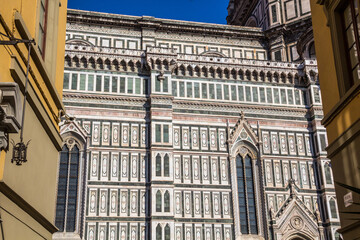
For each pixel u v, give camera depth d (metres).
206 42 61.69
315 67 54.16
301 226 48.22
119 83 50.16
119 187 46.09
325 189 49.31
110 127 48.19
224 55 61.62
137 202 45.88
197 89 51.88
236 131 50.88
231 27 62.66
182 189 47.34
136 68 51.28
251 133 51.16
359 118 14.89
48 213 17.25
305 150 51.78
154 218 44.81
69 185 45.56
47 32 17.42
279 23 63.06
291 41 62.19
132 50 51.66
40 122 15.88
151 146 47.44
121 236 44.47
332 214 48.47
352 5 16.08
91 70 50.06
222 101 51.88
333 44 17.06
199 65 52.72
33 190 15.05
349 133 15.59
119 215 45.09
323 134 51.91
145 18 59.66
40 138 15.93
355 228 15.37
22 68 13.34
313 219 48.62
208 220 46.75
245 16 73.31
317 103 53.19
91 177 45.94
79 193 45.22
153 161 46.88
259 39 63.72
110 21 58.81
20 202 13.27
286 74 54.41
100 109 48.62
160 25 60.12
